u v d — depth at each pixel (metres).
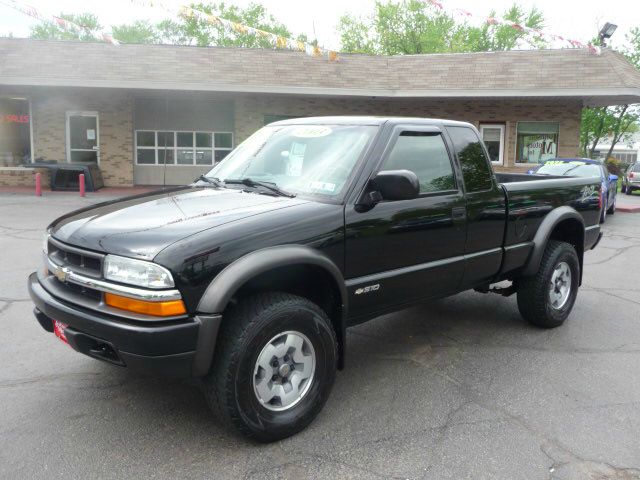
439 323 5.45
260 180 3.92
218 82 17.45
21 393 3.72
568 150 19.31
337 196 3.52
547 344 4.91
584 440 3.30
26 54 17.33
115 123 18.89
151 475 2.87
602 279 7.64
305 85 18.05
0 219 11.26
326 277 3.42
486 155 4.59
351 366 4.37
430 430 3.38
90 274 2.99
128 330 2.76
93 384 3.88
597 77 17.55
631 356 4.66
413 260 3.91
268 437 3.14
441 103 19.77
